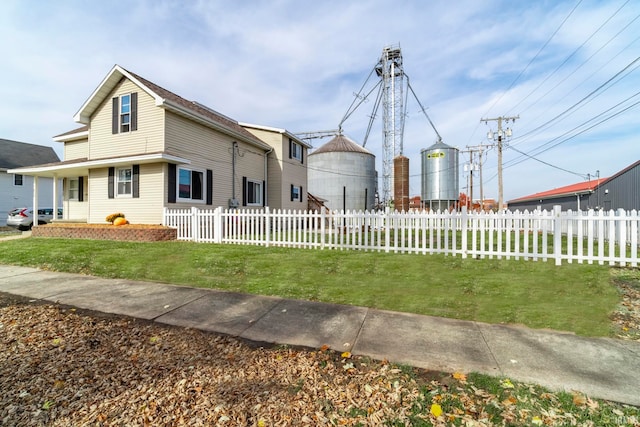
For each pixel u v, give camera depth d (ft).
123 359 10.41
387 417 7.58
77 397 8.35
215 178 47.57
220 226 33.42
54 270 22.70
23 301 16.12
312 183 85.71
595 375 9.35
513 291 17.13
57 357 10.47
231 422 7.43
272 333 12.51
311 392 8.63
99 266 23.53
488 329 12.73
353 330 12.75
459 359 10.35
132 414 7.72
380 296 16.89
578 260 22.77
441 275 20.34
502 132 69.00
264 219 34.17
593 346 11.19
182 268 22.93
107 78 40.81
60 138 51.42
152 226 36.60
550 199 87.86
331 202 83.51
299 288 18.35
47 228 40.81
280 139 61.67
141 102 40.09
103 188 42.16
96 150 43.16
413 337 12.05
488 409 7.83
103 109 42.73
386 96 101.04
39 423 7.36
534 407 7.89
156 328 12.98
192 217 34.91
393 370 9.69
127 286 18.90
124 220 39.01
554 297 16.24
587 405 7.96
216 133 47.88
